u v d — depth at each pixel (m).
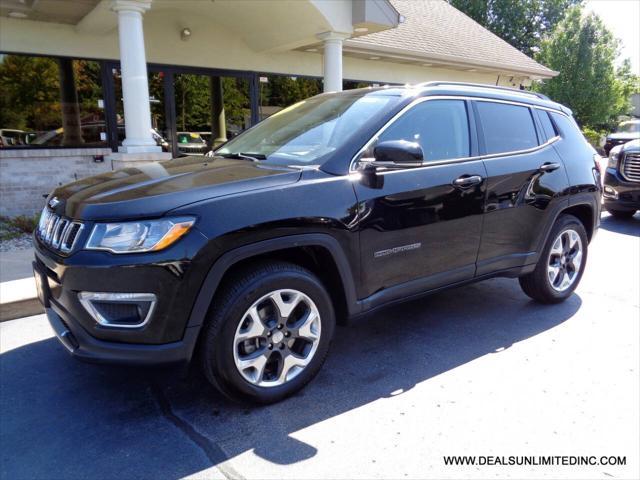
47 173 8.52
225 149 3.97
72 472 2.39
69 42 8.40
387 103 3.43
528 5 33.53
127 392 3.10
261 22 9.29
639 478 2.37
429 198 3.36
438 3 18.70
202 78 10.02
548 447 2.59
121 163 7.23
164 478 2.35
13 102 8.12
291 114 4.09
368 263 3.13
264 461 2.46
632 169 8.34
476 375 3.31
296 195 2.82
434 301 4.71
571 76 25.41
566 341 3.85
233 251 2.60
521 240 4.07
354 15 8.73
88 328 2.53
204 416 2.84
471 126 3.76
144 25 9.04
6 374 3.32
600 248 6.91
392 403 2.97
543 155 4.20
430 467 2.43
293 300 2.87
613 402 3.01
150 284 2.44
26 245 6.55
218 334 2.62
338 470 2.41
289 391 2.95
